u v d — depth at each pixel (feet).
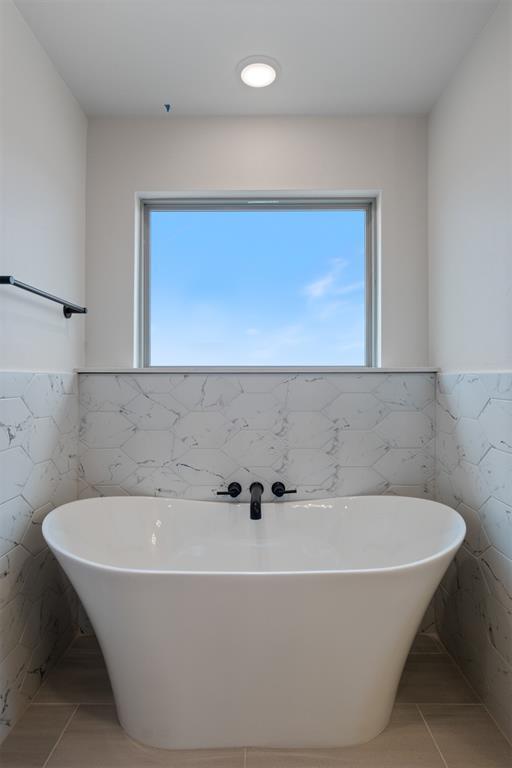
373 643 3.72
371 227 6.54
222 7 4.41
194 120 6.21
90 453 5.95
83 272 6.12
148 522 5.65
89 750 3.90
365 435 5.99
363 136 6.19
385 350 6.22
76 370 5.86
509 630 4.14
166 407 5.97
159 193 6.26
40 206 4.94
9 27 4.31
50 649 5.08
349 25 4.63
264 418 5.98
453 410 5.43
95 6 4.39
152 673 3.79
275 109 6.07
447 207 5.58
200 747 3.89
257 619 3.57
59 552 3.89
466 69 5.06
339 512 5.78
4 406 4.18
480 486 4.76
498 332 4.46
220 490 5.96
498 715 4.25
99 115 6.18
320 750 3.89
